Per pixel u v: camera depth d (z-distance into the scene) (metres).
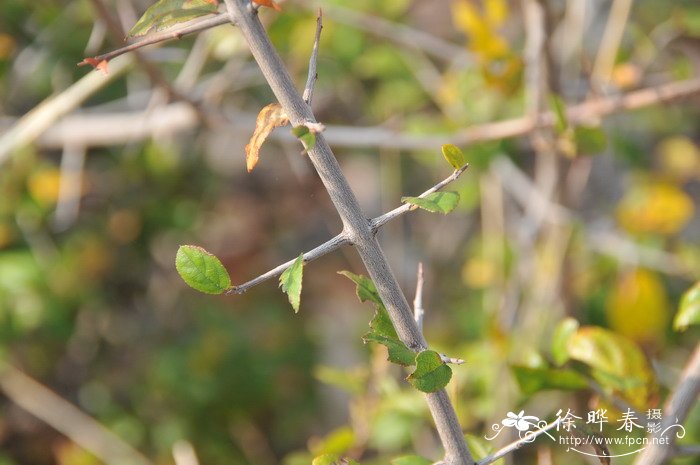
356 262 1.79
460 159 0.84
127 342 1.63
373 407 1.07
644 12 1.51
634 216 1.44
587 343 0.94
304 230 1.91
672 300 1.43
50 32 1.45
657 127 1.56
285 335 1.72
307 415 1.69
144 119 1.15
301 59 1.45
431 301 1.69
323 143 0.83
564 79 1.40
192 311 1.66
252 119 1.27
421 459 0.91
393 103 1.54
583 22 1.32
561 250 1.29
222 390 1.58
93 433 1.47
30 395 1.46
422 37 1.41
